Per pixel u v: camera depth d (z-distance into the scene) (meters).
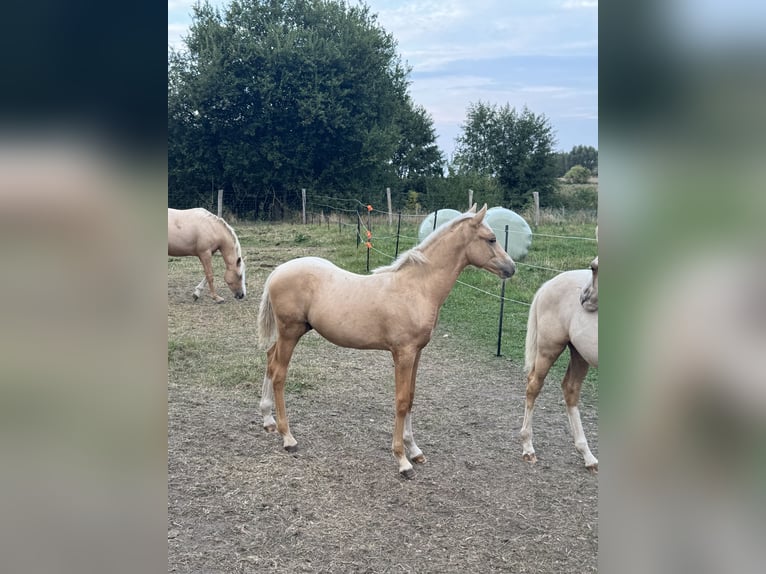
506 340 7.23
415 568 2.94
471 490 3.76
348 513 3.44
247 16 24.77
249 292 9.70
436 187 29.11
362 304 3.99
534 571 2.93
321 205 24.62
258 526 3.26
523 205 29.17
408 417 4.12
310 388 5.65
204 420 4.76
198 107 23.20
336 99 25.28
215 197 24.22
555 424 4.89
